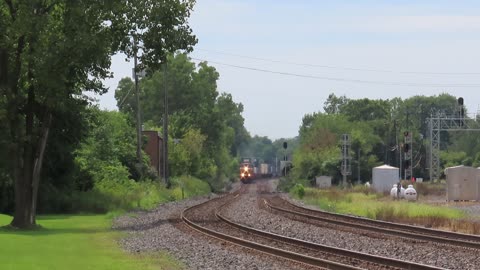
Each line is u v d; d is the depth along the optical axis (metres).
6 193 139.62
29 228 104.75
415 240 84.88
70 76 108.25
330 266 59.25
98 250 74.69
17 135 106.44
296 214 138.62
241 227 103.25
